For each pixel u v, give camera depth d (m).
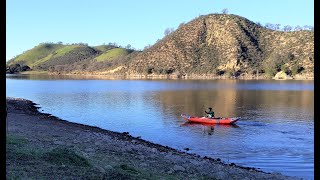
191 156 25.69
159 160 21.09
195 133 37.69
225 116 51.69
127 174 14.91
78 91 105.19
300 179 20.33
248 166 24.17
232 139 34.28
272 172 22.53
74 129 34.03
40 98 80.12
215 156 27.20
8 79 193.75
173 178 16.28
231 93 97.44
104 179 13.48
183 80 191.75
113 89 115.12
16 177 12.23
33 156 15.46
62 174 13.36
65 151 16.28
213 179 17.56
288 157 26.83
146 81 181.25
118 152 21.86
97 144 24.23
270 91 105.12
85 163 15.60
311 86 129.62
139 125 43.12
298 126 42.28
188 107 63.84
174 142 32.88
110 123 44.78
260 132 38.22
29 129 27.98
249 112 56.62
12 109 48.97
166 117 50.22
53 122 39.06
